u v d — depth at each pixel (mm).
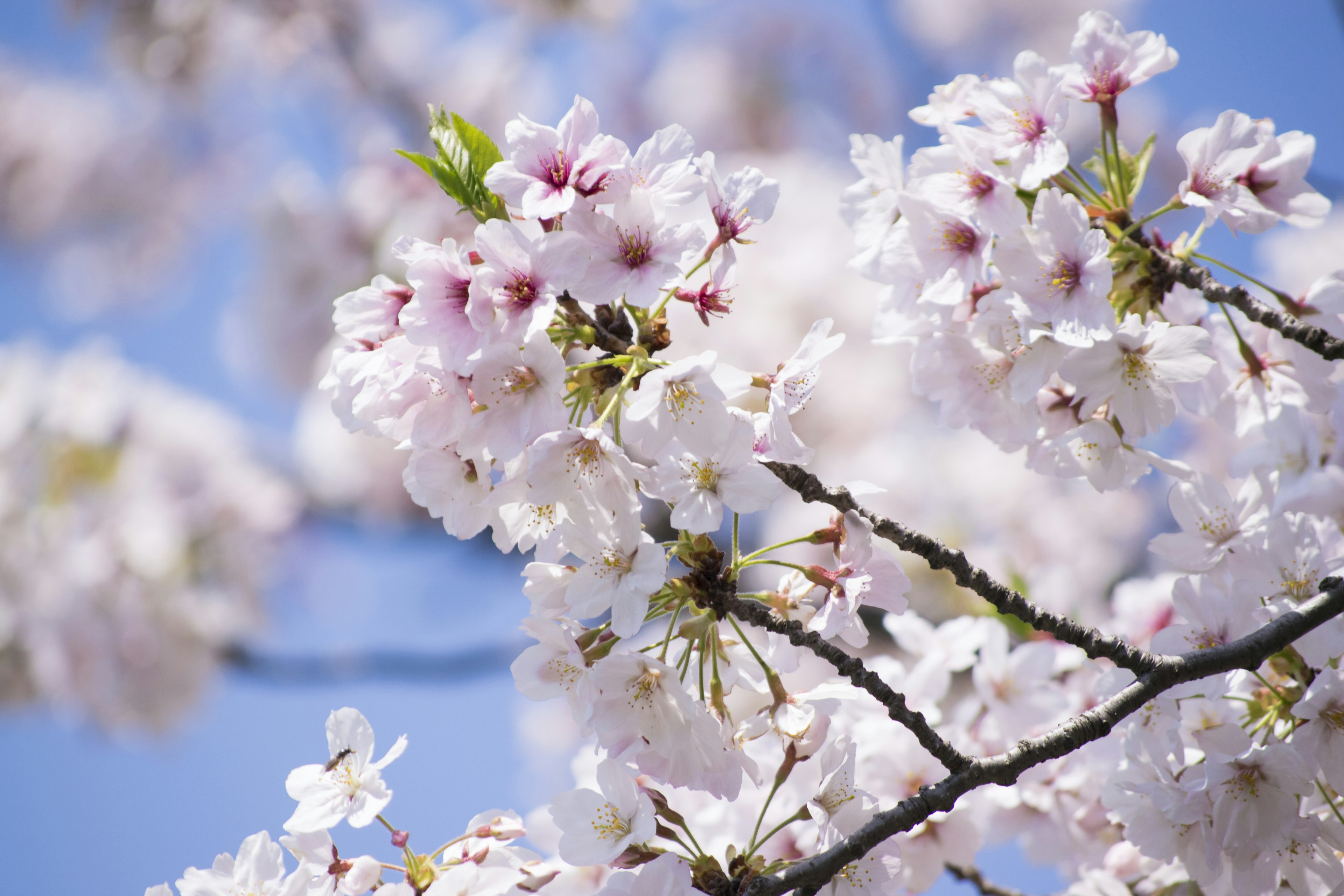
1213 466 3328
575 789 1737
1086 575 2920
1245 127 1757
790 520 3193
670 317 3258
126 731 3256
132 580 3199
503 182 1701
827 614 1715
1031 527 2984
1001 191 1749
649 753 1704
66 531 3211
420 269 1697
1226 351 1808
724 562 1719
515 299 1693
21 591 3160
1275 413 1807
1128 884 1820
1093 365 1746
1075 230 1742
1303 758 1729
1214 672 1727
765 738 1777
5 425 3291
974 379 1779
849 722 1830
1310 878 1740
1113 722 1723
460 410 1702
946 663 1853
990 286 1770
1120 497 3078
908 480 3092
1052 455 1776
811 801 1727
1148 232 1768
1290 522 1763
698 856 1720
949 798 1711
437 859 1735
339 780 1735
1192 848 1757
